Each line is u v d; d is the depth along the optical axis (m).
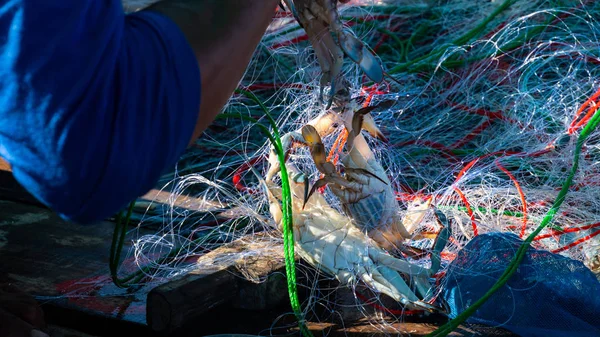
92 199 0.95
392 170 2.75
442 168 2.79
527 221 2.26
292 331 1.81
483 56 3.49
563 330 1.73
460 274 1.84
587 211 2.35
